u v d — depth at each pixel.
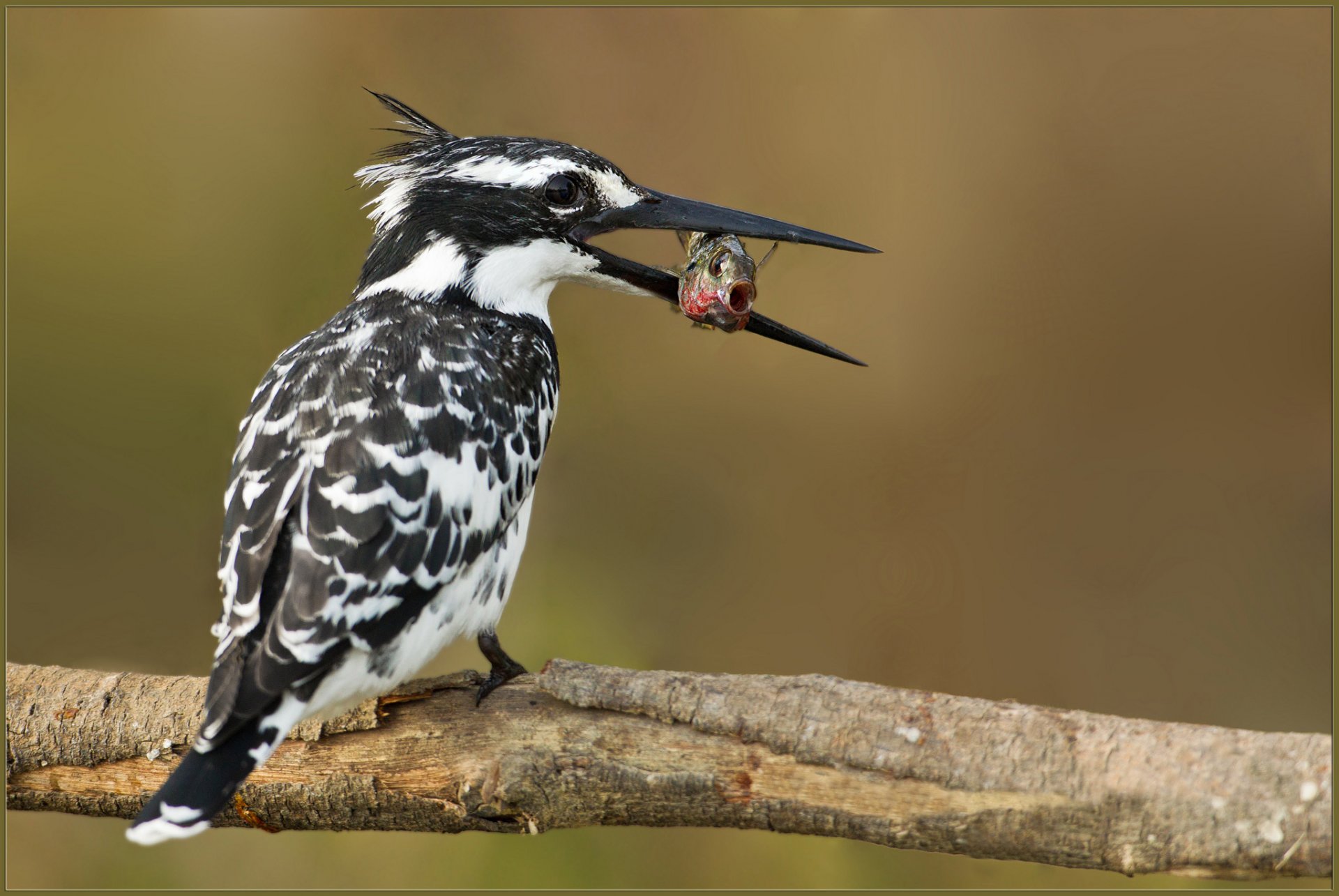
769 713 6.41
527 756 6.62
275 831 7.20
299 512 6.62
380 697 6.97
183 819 5.90
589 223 8.60
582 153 8.65
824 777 6.32
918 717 6.31
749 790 6.42
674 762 6.48
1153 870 6.03
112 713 7.23
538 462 7.77
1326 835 5.76
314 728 6.95
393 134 14.77
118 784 7.29
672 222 8.76
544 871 11.12
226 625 6.46
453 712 6.88
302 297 14.42
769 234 8.82
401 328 7.61
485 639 7.27
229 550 6.66
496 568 7.36
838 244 8.82
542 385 7.91
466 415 7.20
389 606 6.61
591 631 13.69
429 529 6.83
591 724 6.63
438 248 8.30
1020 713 6.27
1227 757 5.95
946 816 6.19
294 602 6.39
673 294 9.03
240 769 6.09
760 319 9.58
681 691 6.54
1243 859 5.86
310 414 6.96
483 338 7.73
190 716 7.16
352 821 7.00
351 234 14.59
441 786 6.80
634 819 6.64
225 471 14.02
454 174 8.35
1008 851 6.18
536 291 8.65
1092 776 6.03
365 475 6.74
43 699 7.33
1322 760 5.86
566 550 14.15
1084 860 6.09
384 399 7.04
